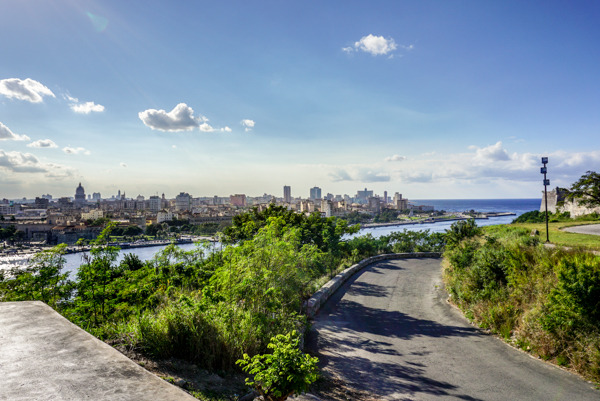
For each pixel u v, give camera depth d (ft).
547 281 34.53
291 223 75.25
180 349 20.10
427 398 22.70
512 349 32.01
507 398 22.65
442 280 69.67
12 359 8.16
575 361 26.63
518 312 36.52
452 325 40.78
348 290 61.57
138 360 18.22
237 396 16.58
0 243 610.65
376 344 34.22
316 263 57.31
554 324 29.30
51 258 35.09
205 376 18.16
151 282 35.78
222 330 21.63
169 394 6.62
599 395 22.66
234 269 32.24
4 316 12.03
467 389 24.07
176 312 21.83
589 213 122.42
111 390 6.65
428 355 31.12
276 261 35.88
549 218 132.16
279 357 15.78
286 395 15.64
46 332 10.32
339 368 27.89
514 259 40.93
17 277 33.47
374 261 101.19
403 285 65.92
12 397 6.11
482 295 42.91
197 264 40.60
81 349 9.00
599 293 26.94
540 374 26.30
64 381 7.00
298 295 41.93
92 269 32.01
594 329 27.04
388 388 24.18
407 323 41.91
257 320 25.31
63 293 34.78
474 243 58.80
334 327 40.16
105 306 32.14
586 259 30.71
